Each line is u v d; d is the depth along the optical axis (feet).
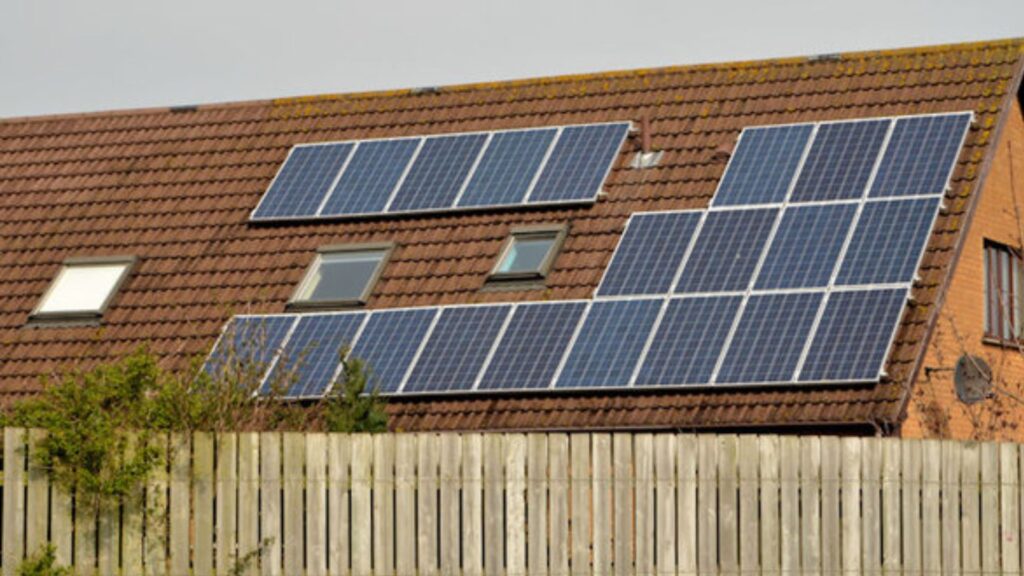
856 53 132.26
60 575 76.89
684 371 110.32
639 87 136.05
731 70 134.92
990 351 122.01
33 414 79.97
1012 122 127.13
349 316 121.60
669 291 115.75
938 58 129.29
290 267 129.08
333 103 144.46
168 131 146.92
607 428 109.81
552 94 138.10
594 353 113.29
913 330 109.91
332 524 78.48
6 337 130.21
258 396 99.45
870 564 79.71
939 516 80.48
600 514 78.69
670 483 78.89
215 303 127.65
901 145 121.19
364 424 101.04
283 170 138.10
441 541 78.64
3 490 77.61
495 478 78.69
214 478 78.43
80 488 77.51
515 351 114.93
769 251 116.06
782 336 110.22
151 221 137.59
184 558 78.13
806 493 79.36
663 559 78.69
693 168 126.52
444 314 119.44
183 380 90.63
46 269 135.64
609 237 122.93
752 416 107.45
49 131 150.41
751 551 79.05
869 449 79.92
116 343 127.13
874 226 115.34
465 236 126.82
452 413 113.19
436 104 140.67
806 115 128.57
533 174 129.49
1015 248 126.21
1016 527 81.10
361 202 131.95
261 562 78.33
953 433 114.32
